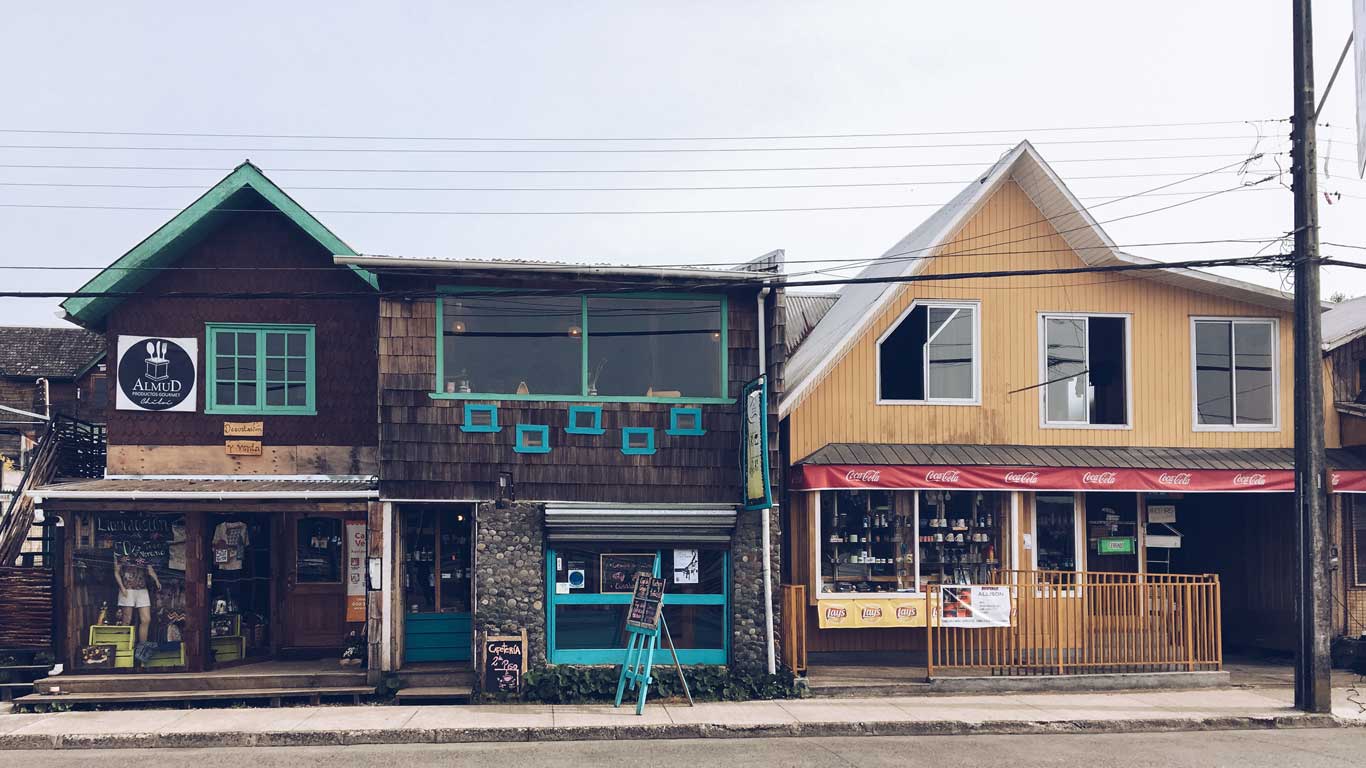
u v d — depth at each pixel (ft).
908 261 56.54
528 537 44.50
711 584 45.68
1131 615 46.73
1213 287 52.95
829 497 50.06
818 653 50.78
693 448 45.83
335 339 48.96
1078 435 52.26
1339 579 51.78
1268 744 36.17
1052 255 52.75
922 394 51.62
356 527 50.70
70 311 46.47
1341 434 53.62
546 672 43.27
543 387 45.78
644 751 34.99
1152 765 32.73
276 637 49.14
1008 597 46.01
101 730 36.81
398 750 35.22
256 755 34.42
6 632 43.32
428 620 48.55
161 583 45.60
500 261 44.29
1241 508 56.03
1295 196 41.70
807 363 51.98
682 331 46.68
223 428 48.08
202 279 48.70
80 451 49.65
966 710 40.70
